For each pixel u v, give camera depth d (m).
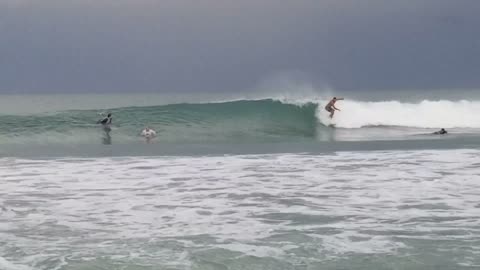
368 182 18.03
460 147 27.03
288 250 11.05
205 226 12.97
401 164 21.69
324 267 10.05
